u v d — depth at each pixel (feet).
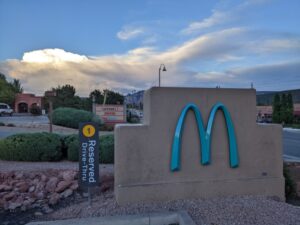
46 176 22.07
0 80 242.99
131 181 17.62
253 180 19.19
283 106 173.27
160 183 17.89
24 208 18.45
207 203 17.51
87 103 154.20
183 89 18.28
